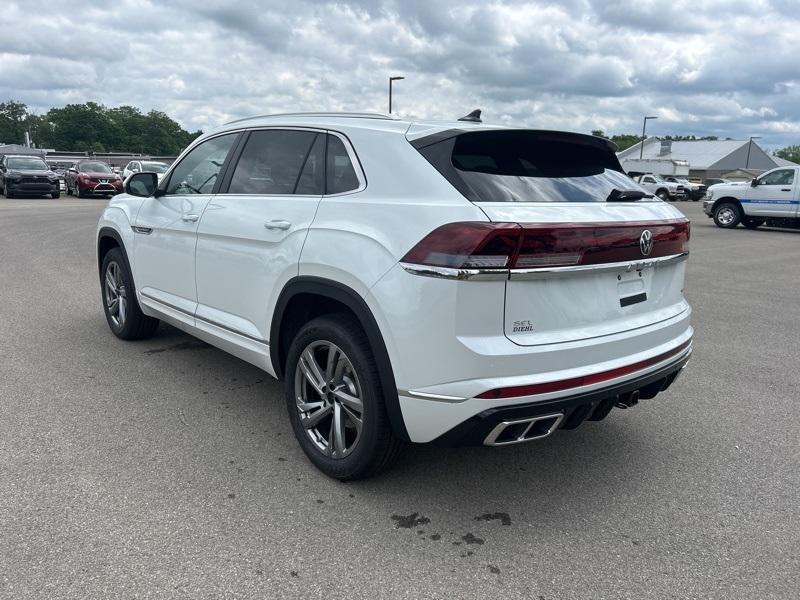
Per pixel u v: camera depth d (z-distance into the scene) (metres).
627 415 4.35
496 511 3.08
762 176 19.55
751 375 5.26
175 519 2.91
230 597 2.41
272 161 3.74
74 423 3.90
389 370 2.86
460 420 2.69
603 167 3.51
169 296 4.62
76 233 13.94
